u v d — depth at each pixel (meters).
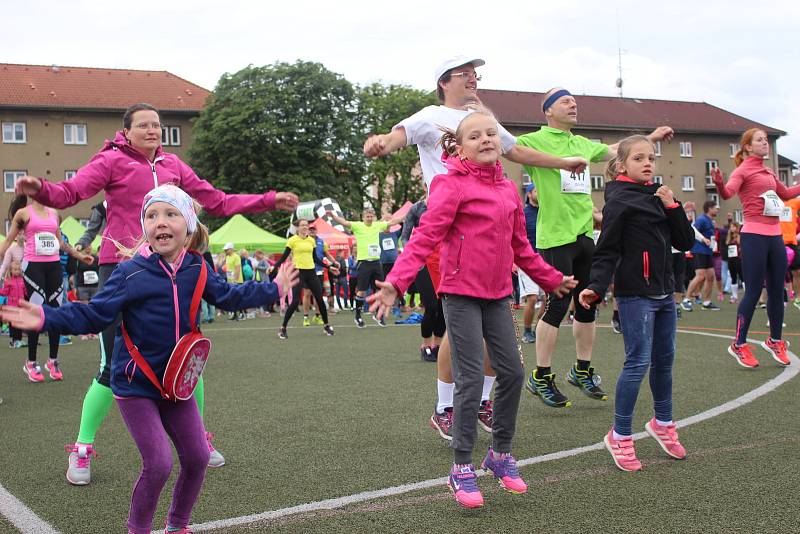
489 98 61.84
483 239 3.88
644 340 4.37
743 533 3.21
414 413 6.04
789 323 13.14
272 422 5.82
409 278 3.76
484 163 3.96
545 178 6.50
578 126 62.88
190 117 57.22
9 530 3.49
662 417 4.51
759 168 7.75
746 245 7.70
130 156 4.83
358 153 49.47
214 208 5.02
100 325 3.14
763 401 5.98
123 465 4.69
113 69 58.91
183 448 3.28
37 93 54.41
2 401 7.23
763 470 4.13
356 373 8.43
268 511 3.69
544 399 6.02
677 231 4.50
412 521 3.49
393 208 57.09
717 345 9.88
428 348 9.38
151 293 3.22
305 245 13.77
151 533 3.44
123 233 4.77
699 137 68.12
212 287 3.38
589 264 6.51
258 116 46.94
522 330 12.78
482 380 3.88
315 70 47.66
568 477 4.13
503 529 3.36
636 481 4.02
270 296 3.38
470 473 3.75
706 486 3.88
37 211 9.62
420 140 5.15
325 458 4.68
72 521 3.63
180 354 3.17
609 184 4.69
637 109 67.81
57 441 5.39
